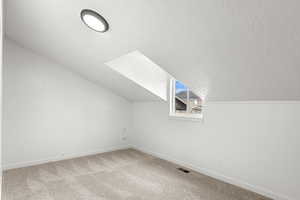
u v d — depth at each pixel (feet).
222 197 7.69
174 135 11.89
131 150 14.92
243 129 8.46
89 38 8.18
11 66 10.46
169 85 12.16
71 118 12.64
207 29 5.44
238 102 8.63
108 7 6.07
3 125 10.24
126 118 15.57
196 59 7.02
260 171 7.91
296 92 6.41
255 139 8.07
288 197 7.10
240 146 8.57
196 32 5.73
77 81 12.87
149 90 11.71
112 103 14.66
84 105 13.20
